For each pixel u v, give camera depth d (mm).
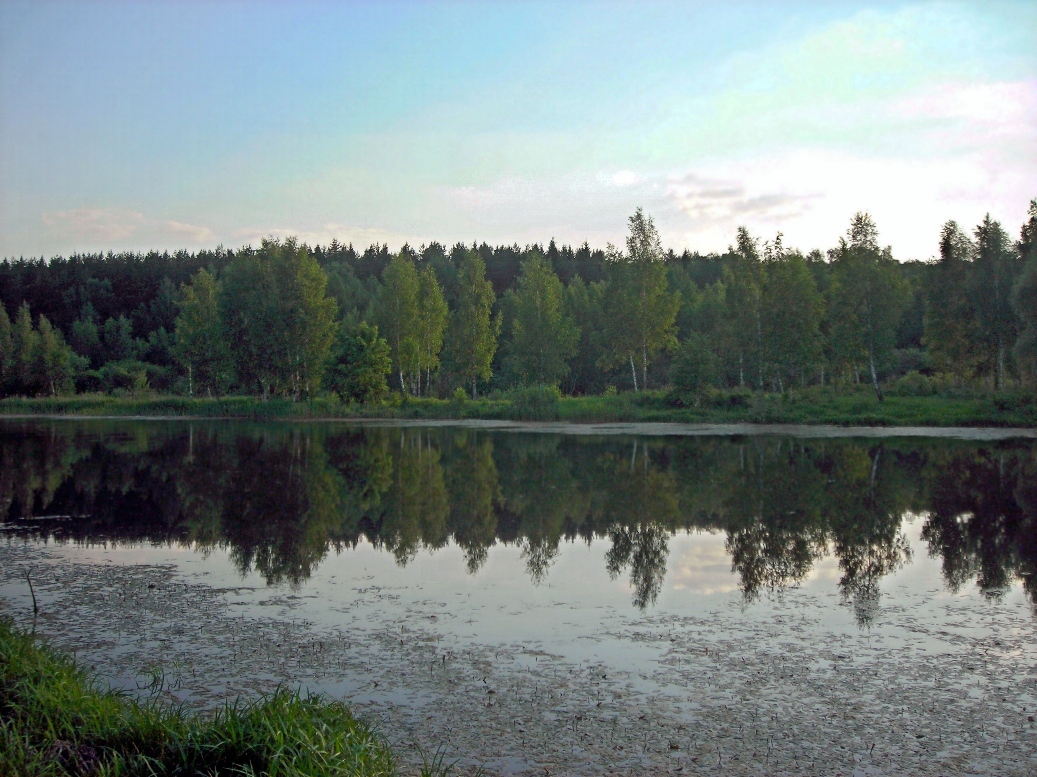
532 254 66812
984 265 53125
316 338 60094
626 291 59562
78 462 27547
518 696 7742
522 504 19297
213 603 10945
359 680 8156
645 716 7285
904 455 29750
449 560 13633
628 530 16203
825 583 12047
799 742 6773
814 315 54281
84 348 99938
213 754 6172
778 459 28578
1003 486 21688
